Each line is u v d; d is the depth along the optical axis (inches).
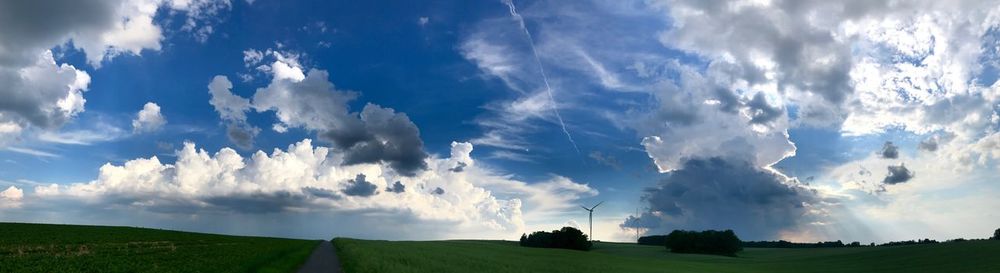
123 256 2116.1
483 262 2271.2
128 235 3853.3
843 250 5177.2
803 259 4397.1
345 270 1547.7
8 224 4234.7
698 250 5826.8
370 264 1644.9
